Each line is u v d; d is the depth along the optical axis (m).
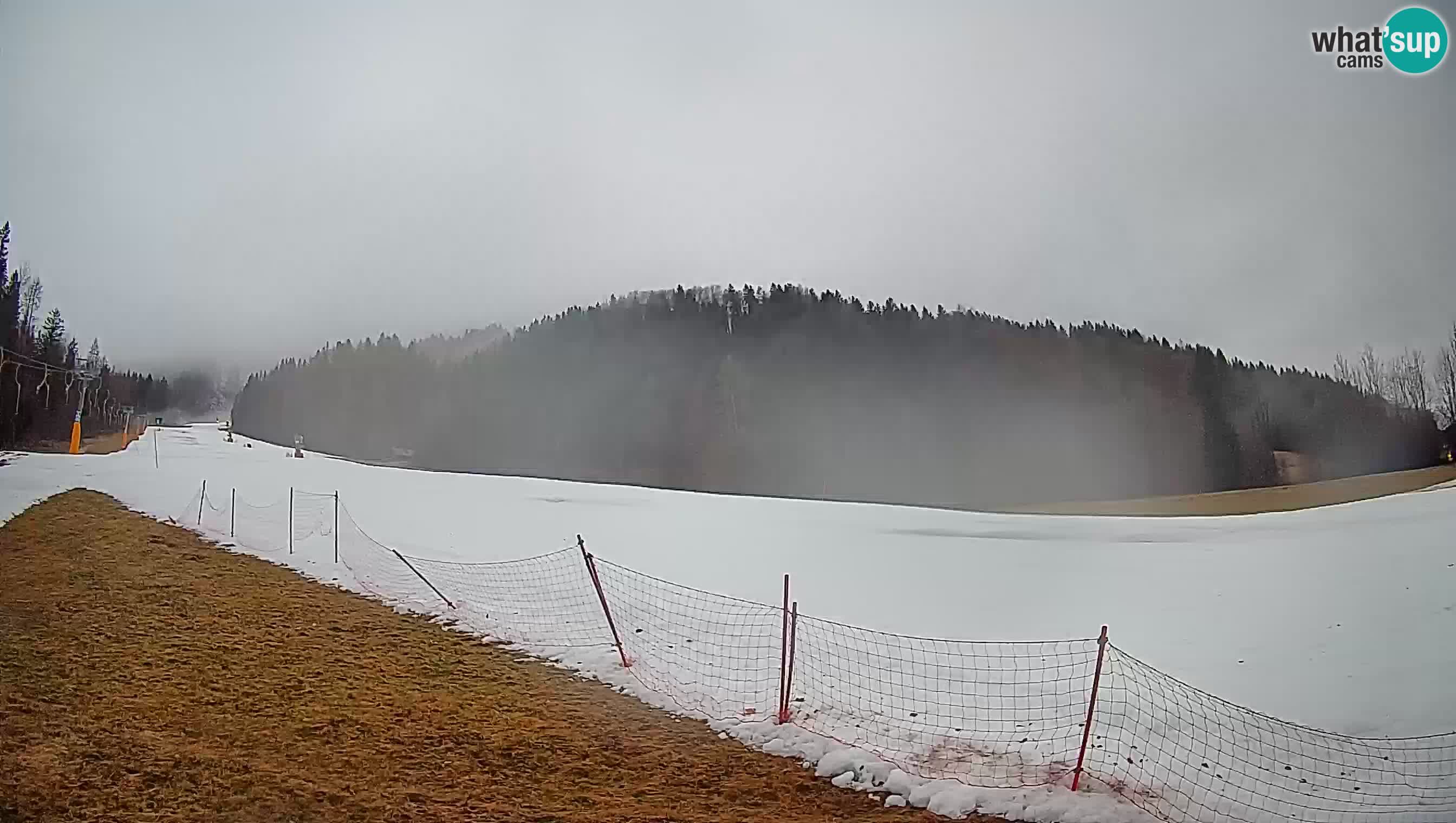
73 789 4.39
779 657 7.35
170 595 9.12
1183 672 6.61
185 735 5.26
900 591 9.92
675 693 6.68
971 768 5.24
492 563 11.52
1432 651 6.38
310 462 32.62
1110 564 11.60
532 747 5.42
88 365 48.47
